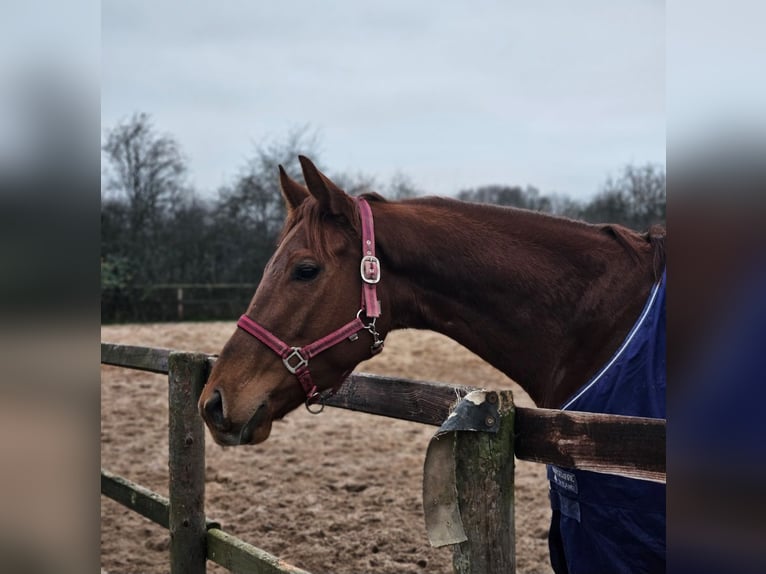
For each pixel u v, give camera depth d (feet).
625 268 6.30
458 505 4.56
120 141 65.46
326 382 6.32
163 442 19.06
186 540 8.54
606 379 5.57
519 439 4.70
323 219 6.38
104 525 13.39
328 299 6.22
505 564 4.58
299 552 11.71
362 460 17.04
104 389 25.71
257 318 6.21
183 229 66.49
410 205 6.89
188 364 8.54
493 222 6.71
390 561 11.32
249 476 15.84
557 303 6.35
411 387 6.03
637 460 4.12
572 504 5.59
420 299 6.63
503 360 6.64
